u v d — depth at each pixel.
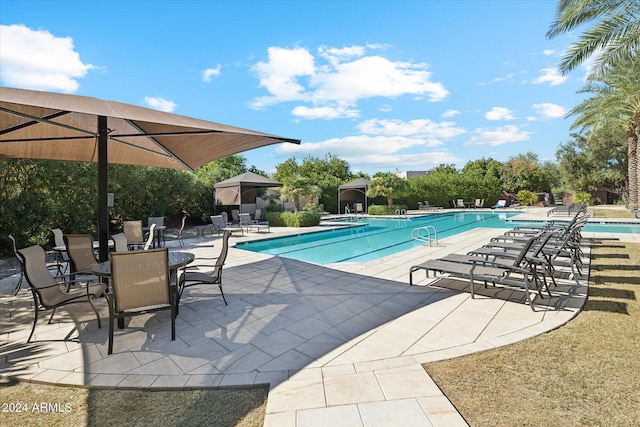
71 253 5.04
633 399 2.20
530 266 4.73
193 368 2.72
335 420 2.04
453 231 15.04
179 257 4.22
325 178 31.19
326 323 3.65
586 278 5.25
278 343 3.16
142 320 3.78
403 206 23.88
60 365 2.78
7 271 6.87
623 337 3.12
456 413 2.09
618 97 13.67
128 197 13.77
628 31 7.50
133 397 2.37
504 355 2.82
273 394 2.33
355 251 10.66
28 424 2.09
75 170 10.23
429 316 3.78
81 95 3.62
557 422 2.00
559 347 2.94
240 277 5.86
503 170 35.72
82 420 2.13
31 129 4.93
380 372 2.59
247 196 20.47
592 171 28.52
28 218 8.96
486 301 4.29
